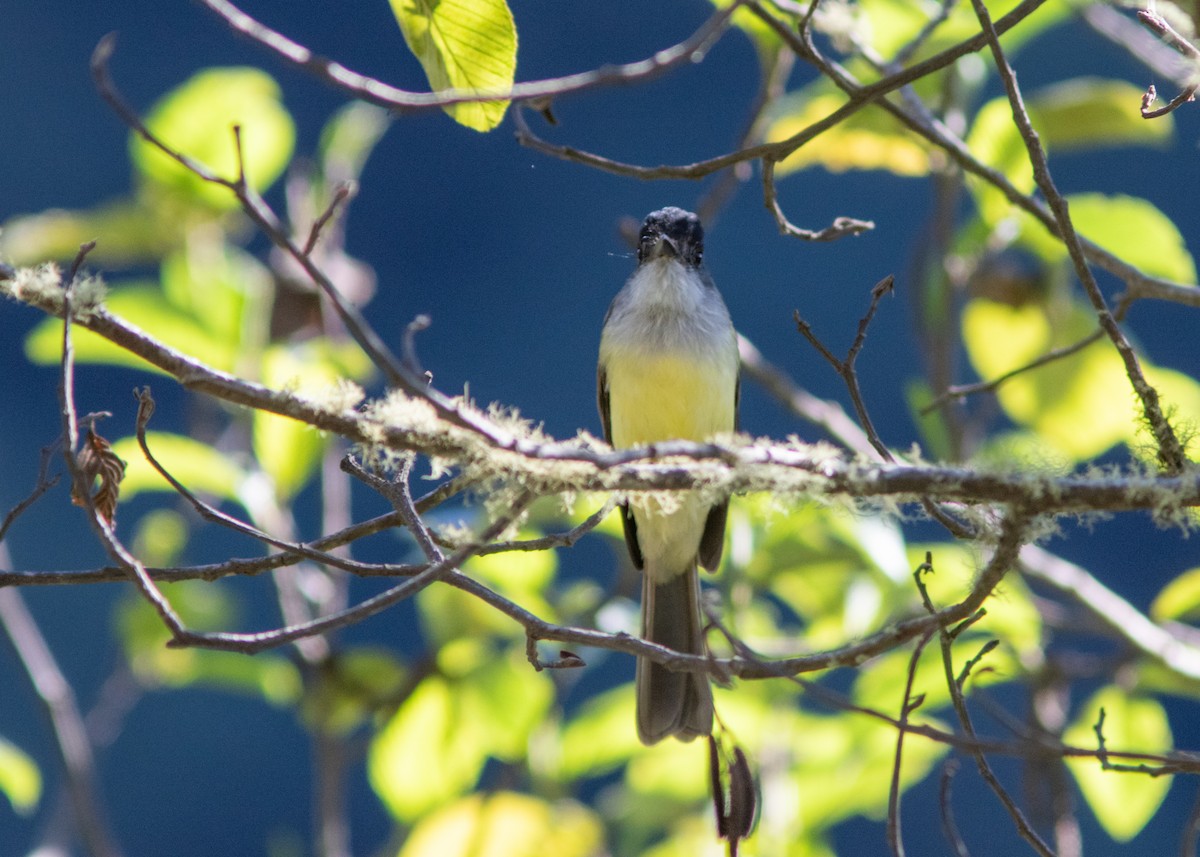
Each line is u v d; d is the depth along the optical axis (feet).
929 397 32.19
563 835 27.73
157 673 34.58
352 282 33.30
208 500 35.22
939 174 32.19
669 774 32.65
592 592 33.60
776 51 30.01
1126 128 31.65
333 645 31.45
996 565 16.65
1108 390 31.99
